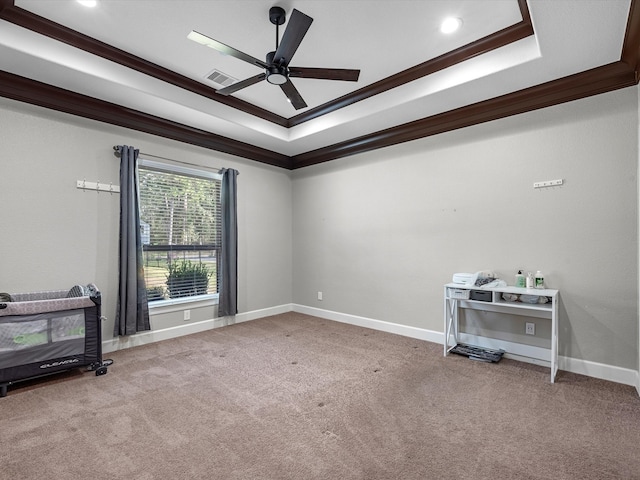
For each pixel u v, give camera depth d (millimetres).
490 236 3301
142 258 3600
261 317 4922
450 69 2945
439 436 1913
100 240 3377
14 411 2188
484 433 1941
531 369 2898
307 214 5172
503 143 3227
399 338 3863
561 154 2895
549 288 2938
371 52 2840
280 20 2375
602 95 2699
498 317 3258
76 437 1899
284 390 2514
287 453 1760
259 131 4117
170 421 2074
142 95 3129
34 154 2988
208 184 4375
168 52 2844
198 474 1598
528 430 1969
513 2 2230
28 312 2514
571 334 2836
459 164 3531
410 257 3939
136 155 3551
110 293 3434
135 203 3539
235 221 4484
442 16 2381
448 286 3195
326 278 4891
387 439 1886
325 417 2125
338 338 3867
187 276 4145
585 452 1761
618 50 2359
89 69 2727
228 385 2604
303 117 4215
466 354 3207
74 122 3219
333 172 4805
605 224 2688
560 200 2900
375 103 3512
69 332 2695
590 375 2738
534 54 2486
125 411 2195
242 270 4711
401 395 2426
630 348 2580
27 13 2316
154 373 2842
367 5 2273
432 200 3744
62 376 2770
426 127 3717
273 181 5145
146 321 3617
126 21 2436
